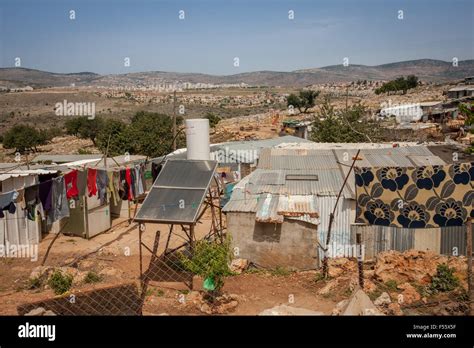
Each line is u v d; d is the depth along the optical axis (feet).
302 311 27.63
